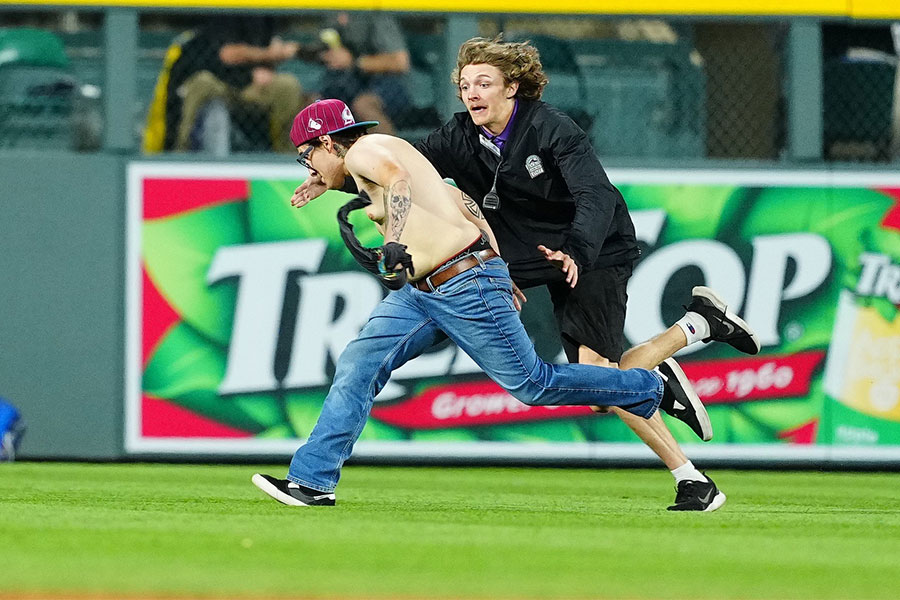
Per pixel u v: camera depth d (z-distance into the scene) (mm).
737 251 33250
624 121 34625
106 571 11977
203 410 32844
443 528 16609
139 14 33156
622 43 34531
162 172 32812
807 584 12164
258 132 34281
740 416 33344
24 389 32812
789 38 33938
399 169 17375
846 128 34688
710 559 13859
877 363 33562
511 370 18266
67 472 29844
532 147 19375
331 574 12062
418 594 11055
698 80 34531
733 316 20281
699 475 20750
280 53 34188
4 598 10492
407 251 18062
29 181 32781
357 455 32875
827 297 33469
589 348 20094
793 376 33438
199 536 14977
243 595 10836
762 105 34406
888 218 33594
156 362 32812
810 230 33438
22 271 32812
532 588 11492
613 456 33344
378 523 17172
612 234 20219
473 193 20234
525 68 19250
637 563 13359
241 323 32812
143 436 32812
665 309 33094
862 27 34625
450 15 33625
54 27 33969
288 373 32875
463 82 19359
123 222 32844
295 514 18547
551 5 33719
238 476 29375
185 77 33906
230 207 32812
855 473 33812
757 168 33344
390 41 34188
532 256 20172
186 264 32812
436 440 33031
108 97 32969
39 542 14180
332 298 32875
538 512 20062
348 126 18891
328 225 32906
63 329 32812
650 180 33094
